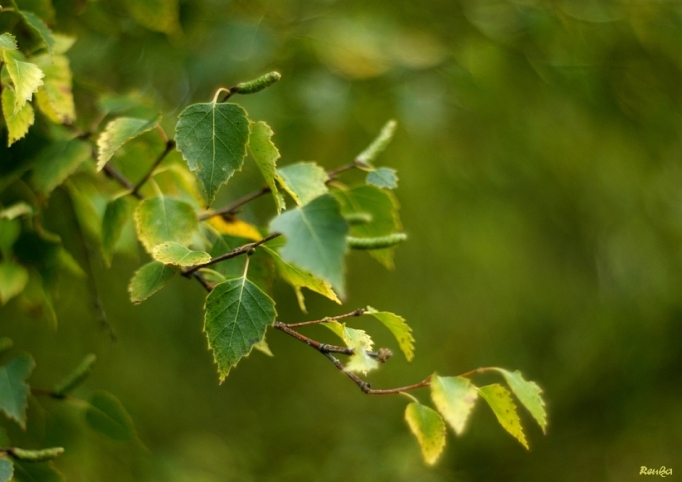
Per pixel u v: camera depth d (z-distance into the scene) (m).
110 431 1.46
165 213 1.39
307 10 2.02
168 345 2.46
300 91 1.96
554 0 2.07
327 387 3.71
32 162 1.44
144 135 1.47
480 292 3.26
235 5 1.90
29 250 1.45
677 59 2.18
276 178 1.34
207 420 3.19
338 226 1.28
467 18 2.13
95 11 1.61
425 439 1.36
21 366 1.43
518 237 3.09
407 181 2.46
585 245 3.39
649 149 2.38
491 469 3.98
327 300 2.88
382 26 2.07
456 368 3.42
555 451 3.96
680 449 3.69
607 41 2.17
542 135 2.37
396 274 3.08
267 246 1.35
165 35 1.73
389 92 2.08
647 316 3.45
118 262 1.98
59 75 1.44
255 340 1.34
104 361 2.21
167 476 2.27
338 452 3.37
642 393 3.67
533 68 2.21
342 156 2.28
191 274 1.38
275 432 3.54
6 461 1.38
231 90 1.35
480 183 2.64
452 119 2.31
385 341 3.20
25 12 1.39
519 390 1.36
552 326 3.58
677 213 2.83
